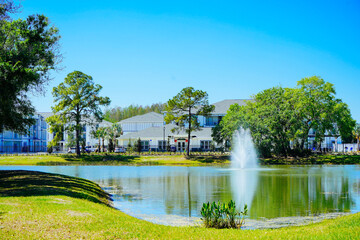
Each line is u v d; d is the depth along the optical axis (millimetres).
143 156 68188
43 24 27531
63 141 112375
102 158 65438
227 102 101000
